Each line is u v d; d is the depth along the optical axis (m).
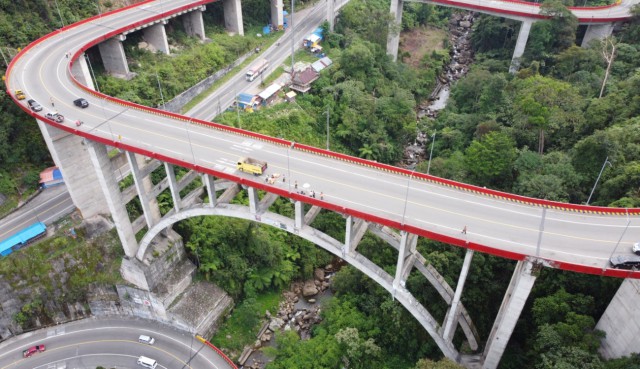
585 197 59.44
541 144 71.56
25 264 61.22
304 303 70.25
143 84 80.94
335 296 66.06
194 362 60.06
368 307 61.38
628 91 72.69
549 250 41.66
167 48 90.62
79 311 65.56
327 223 73.88
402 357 57.59
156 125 59.12
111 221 67.94
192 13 96.19
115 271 64.75
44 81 67.12
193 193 60.69
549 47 99.25
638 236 43.31
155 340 62.69
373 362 56.56
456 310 48.22
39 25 80.56
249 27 108.75
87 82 76.75
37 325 64.12
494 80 83.75
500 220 45.34
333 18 109.81
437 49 124.12
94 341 62.56
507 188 65.38
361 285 64.19
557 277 53.09
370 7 123.94
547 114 69.88
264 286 69.56
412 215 45.66
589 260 40.62
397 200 47.91
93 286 64.31
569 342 46.19
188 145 55.47
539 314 50.62
